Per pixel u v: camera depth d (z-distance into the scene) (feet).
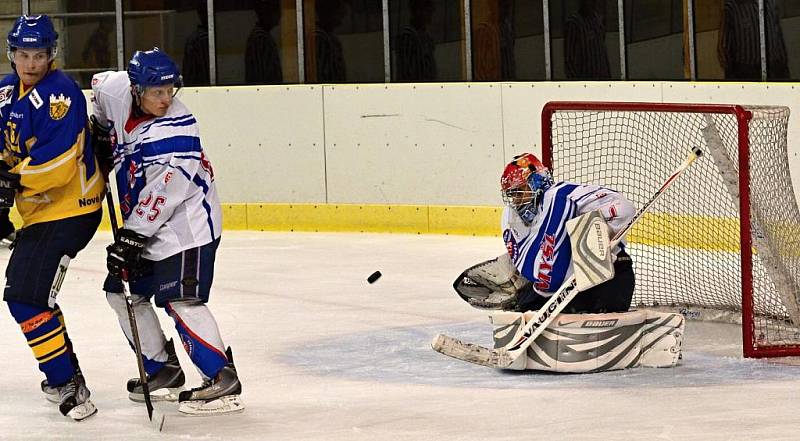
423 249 77.61
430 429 33.83
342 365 44.06
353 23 96.22
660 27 89.04
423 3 93.76
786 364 42.75
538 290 43.34
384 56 94.02
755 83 75.82
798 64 85.92
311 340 49.11
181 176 34.58
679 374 41.14
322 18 96.73
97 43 103.76
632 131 71.87
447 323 52.42
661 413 35.09
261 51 99.35
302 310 56.34
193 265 35.14
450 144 84.58
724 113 45.50
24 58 34.63
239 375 42.55
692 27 87.81
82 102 35.53
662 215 67.46
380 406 37.04
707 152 67.46
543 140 52.31
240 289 62.90
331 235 86.33
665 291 54.08
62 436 33.96
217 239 35.76
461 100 84.02
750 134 46.80
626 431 32.94
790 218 47.62
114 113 35.19
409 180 86.07
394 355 45.83
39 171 34.73
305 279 65.98
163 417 34.17
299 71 94.89
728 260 57.11
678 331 42.27
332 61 97.09
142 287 37.06
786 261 47.62
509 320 41.73
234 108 89.86
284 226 89.40
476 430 33.58
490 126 83.30
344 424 34.68
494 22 92.43
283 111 88.84
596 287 42.96
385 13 93.61
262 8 98.89
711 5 87.71
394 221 86.63
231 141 90.07
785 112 47.09
